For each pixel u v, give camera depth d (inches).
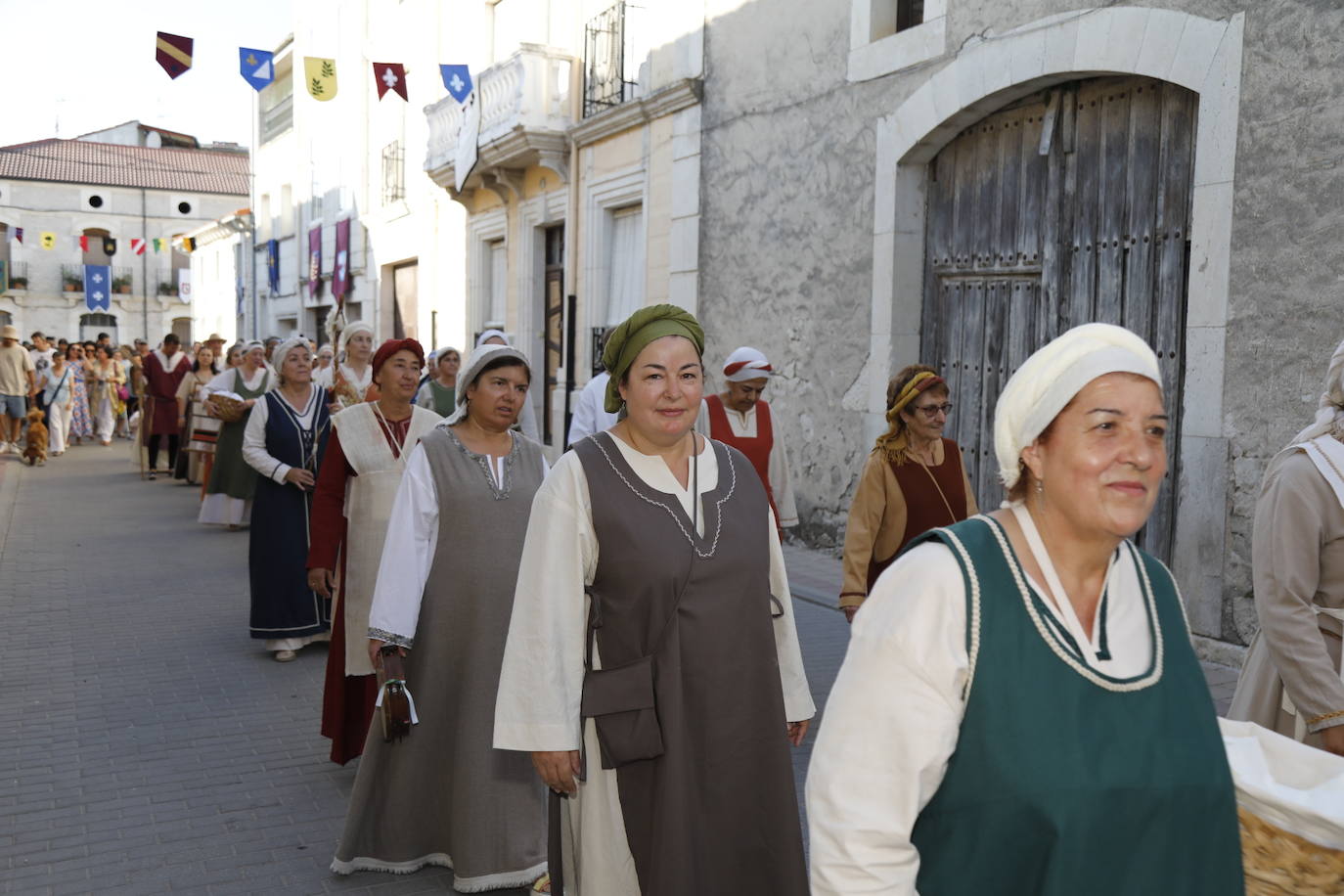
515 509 138.5
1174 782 55.7
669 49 441.7
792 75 371.9
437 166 649.6
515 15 605.0
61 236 1962.4
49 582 327.9
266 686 227.1
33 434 680.4
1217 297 232.1
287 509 247.8
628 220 500.1
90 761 183.2
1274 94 219.9
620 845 93.4
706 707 93.0
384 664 131.7
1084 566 60.7
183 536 414.0
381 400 174.6
